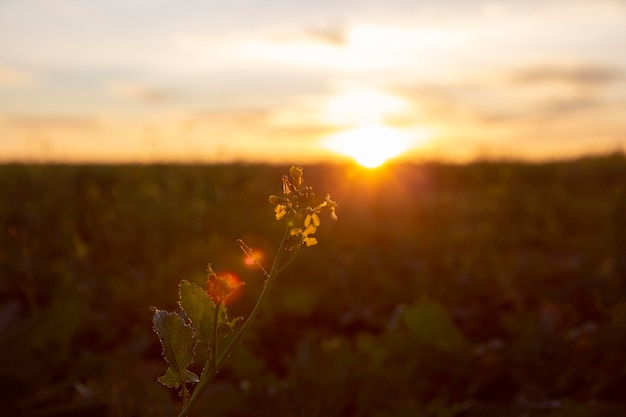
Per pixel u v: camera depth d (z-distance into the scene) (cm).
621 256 645
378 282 521
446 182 1723
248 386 271
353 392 276
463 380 306
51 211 756
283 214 141
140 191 616
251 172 1207
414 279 541
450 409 274
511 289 529
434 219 1047
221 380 326
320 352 290
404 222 962
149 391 259
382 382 281
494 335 436
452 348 312
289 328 417
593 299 384
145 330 405
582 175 1644
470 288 525
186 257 534
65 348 302
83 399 263
